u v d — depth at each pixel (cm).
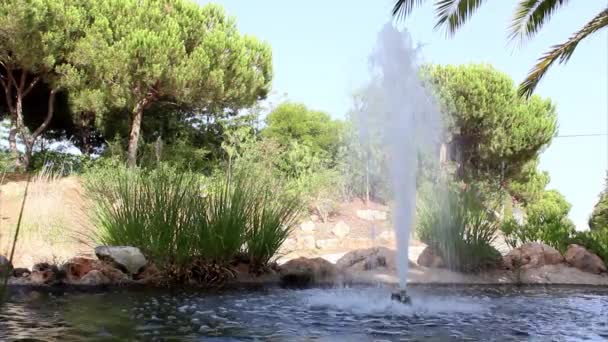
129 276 575
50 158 1540
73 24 1370
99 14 1424
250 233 659
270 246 661
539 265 788
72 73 1363
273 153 1488
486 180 1898
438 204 825
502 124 1848
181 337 302
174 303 440
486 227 800
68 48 1391
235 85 1580
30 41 1293
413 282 686
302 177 1388
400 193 568
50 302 425
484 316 409
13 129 1475
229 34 1666
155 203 632
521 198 2166
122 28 1420
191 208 628
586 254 799
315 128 2189
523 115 1862
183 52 1444
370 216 1282
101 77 1401
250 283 619
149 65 1386
